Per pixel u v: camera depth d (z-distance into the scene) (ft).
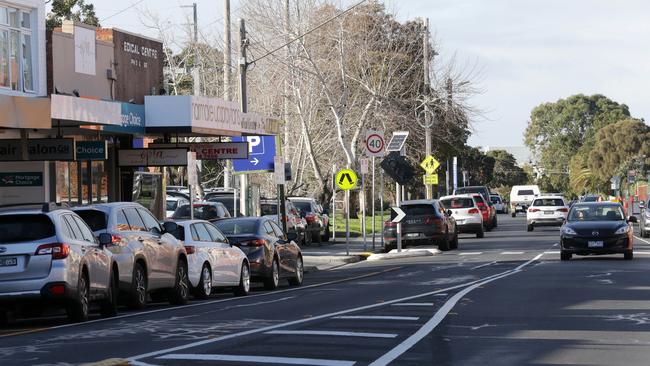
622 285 100.99
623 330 65.41
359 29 220.02
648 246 183.42
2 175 126.00
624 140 579.07
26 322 81.46
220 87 214.69
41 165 125.90
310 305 86.79
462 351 55.93
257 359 52.80
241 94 147.23
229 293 112.68
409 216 179.83
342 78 212.23
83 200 137.18
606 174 581.94
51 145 114.52
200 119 133.90
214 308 87.51
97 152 122.31
